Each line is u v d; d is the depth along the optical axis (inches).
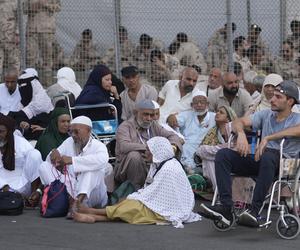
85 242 968.3
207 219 1096.2
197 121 1328.7
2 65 1535.4
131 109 1365.7
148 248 940.6
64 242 967.6
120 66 1560.0
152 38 1573.6
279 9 1550.2
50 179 1131.9
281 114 1029.8
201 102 1318.9
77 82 1573.6
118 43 1558.8
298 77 1535.4
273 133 1021.8
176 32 1599.4
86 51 1571.1
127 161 1179.3
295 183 995.3
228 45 1533.0
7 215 1128.2
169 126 1310.3
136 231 1026.7
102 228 1043.3
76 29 1574.8
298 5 1544.0
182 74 1403.8
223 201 995.3
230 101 1375.5
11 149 1184.8
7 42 1535.4
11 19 1534.2
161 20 1604.3
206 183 1251.2
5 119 1181.7
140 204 1075.3
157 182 1075.3
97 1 1574.8
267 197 1023.6
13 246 948.0
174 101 1397.6
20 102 1384.1
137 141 1201.4
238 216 1011.3
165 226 1060.5
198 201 1230.3
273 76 1266.0
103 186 1154.0
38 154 1184.8
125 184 1159.6
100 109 1311.5
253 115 1051.3
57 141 1226.6
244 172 1015.6
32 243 962.1
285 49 1539.1
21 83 1387.8
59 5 1568.7
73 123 1139.9
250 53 1544.0
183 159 1311.5
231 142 1049.5
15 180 1193.4
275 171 990.4
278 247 944.9
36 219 1101.1
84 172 1119.6
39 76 1553.9
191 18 1595.7
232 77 1362.0
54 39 1563.7
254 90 1437.0
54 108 1338.6
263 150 985.5
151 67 1560.0
